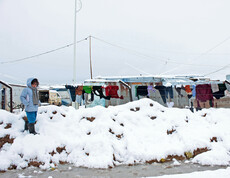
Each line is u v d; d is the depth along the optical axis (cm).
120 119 538
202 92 945
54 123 522
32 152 420
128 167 392
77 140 474
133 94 973
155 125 539
